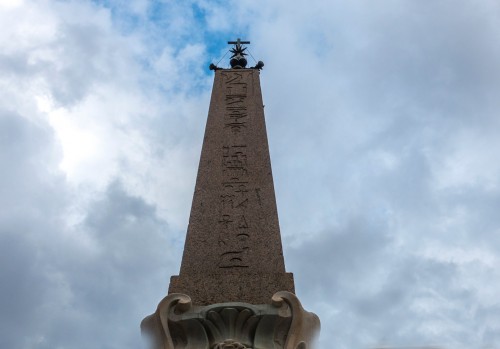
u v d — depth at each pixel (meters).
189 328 8.19
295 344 8.09
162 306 8.42
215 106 13.04
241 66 15.30
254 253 9.62
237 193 10.72
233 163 11.37
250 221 10.16
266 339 8.09
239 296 8.90
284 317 8.26
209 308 8.34
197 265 9.45
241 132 12.16
